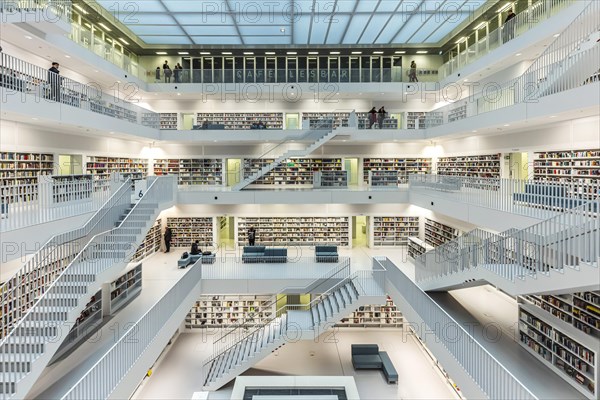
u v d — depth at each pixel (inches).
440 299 519.2
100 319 461.4
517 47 526.0
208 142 789.2
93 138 618.5
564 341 351.6
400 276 469.1
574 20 387.9
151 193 507.8
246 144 824.9
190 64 876.6
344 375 505.4
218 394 465.7
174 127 851.4
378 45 825.5
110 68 642.2
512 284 323.0
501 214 408.8
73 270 336.8
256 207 767.1
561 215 301.6
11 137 437.1
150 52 847.7
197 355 550.9
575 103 375.2
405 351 567.8
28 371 261.7
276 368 522.9
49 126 491.2
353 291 524.4
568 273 261.7
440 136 693.3
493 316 470.6
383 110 781.3
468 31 725.3
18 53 496.1
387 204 775.7
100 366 274.7
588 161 430.6
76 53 543.8
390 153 842.8
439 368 505.0
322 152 837.8
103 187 479.5
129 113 648.4
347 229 772.0
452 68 754.2
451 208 529.3
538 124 500.7
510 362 379.2
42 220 336.5
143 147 808.9
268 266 630.5
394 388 475.2
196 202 697.0
